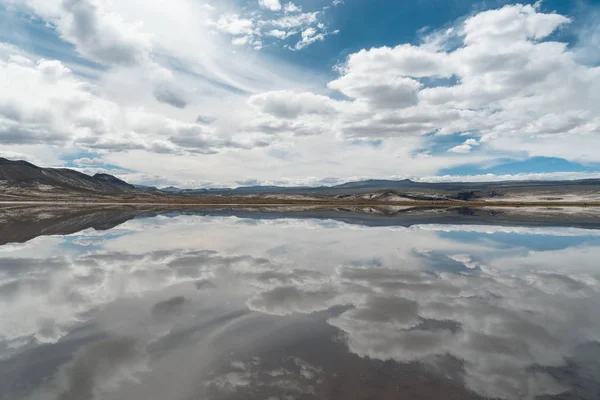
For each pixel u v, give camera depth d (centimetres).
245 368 769
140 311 1097
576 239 2642
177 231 3028
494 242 2480
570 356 829
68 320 1025
